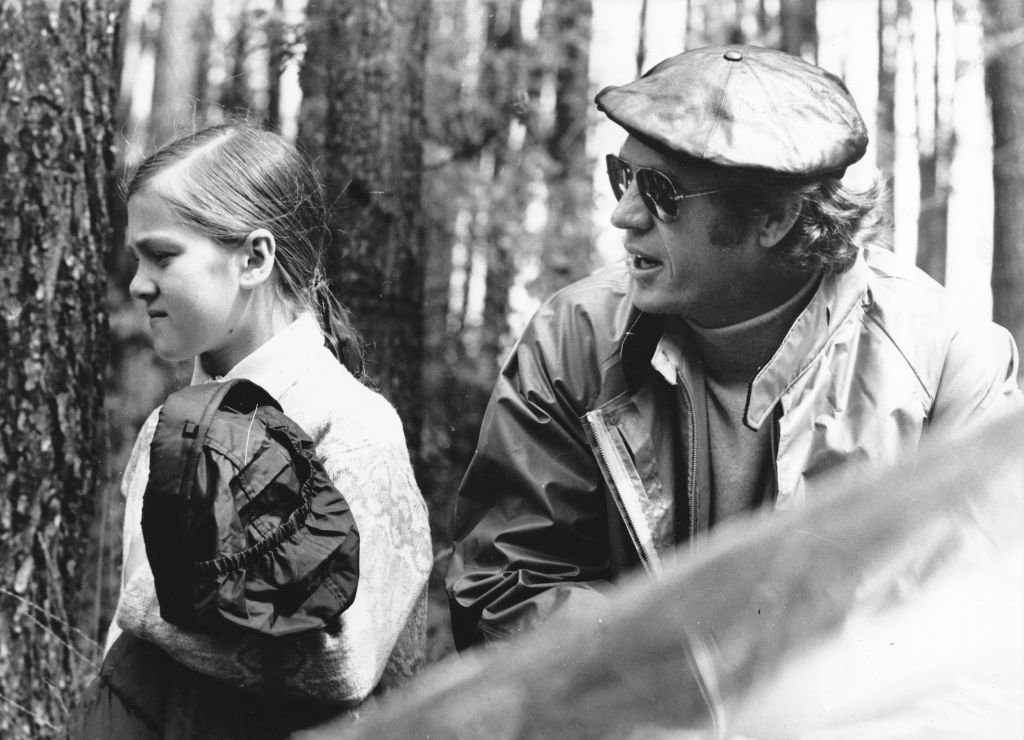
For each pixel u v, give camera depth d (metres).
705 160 2.21
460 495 2.57
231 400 1.88
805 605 1.23
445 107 7.82
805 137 2.25
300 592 1.81
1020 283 7.67
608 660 1.23
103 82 4.14
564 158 8.48
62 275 3.98
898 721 1.19
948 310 2.41
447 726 1.23
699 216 2.27
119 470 5.25
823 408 2.31
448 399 7.31
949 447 1.29
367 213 5.19
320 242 2.30
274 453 1.83
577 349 2.48
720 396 2.42
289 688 1.90
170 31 8.16
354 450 2.06
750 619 1.23
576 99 8.66
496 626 2.28
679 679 1.21
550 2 8.73
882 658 1.21
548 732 1.19
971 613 1.21
